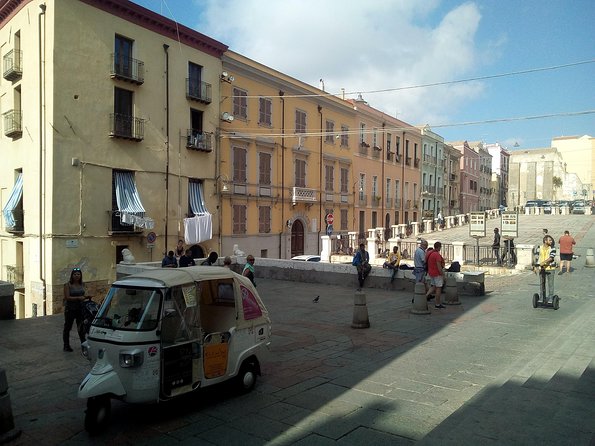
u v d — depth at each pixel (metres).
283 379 7.54
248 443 5.32
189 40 27.17
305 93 36.47
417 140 57.41
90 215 22.55
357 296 11.16
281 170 34.38
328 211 39.97
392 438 5.36
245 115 31.19
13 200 23.88
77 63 21.95
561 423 4.71
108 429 5.77
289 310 13.50
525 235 34.91
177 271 6.60
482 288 15.15
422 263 14.84
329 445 5.20
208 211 28.48
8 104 24.84
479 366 8.01
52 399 6.91
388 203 50.16
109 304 6.23
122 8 23.55
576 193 83.88
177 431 5.68
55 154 21.28
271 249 33.53
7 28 24.64
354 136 43.69
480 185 82.75
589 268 20.91
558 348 8.14
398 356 8.73
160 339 5.80
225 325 6.92
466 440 4.36
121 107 24.03
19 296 23.81
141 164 24.75
